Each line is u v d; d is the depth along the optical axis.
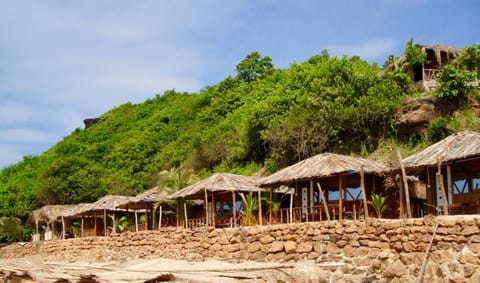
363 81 38.22
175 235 28.56
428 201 22.61
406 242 18.95
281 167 38.44
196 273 19.72
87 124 83.56
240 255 24.70
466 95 34.34
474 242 16.94
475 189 21.97
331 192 27.52
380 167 24.66
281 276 19.30
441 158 20.70
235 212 29.06
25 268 26.77
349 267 20.61
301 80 43.72
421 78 38.62
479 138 20.94
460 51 39.03
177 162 53.28
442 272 17.55
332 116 36.62
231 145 45.78
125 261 29.61
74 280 20.17
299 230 22.66
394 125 34.97
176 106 73.62
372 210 25.11
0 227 49.53
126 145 63.19
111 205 37.41
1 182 67.19
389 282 19.25
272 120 39.69
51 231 44.81
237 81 63.41
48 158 71.31
